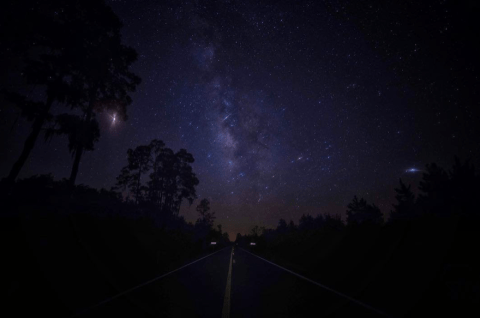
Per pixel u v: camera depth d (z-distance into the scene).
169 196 54.47
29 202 12.69
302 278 10.59
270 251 33.22
